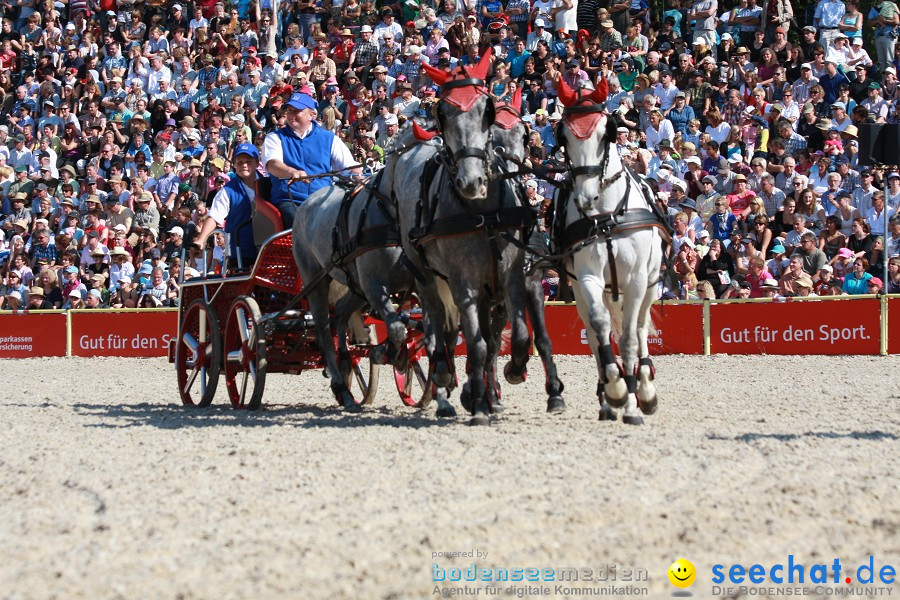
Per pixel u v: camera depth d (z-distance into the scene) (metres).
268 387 16.95
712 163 24.30
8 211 30.16
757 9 29.33
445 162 10.89
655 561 6.54
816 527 7.20
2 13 38.53
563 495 7.92
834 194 22.78
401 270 12.28
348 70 30.39
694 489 8.09
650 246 10.95
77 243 27.92
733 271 22.34
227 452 9.96
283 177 14.27
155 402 15.41
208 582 6.21
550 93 27.61
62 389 17.80
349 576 6.31
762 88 26.44
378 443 10.23
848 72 26.73
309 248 13.50
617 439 10.19
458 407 13.88
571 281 11.64
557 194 11.53
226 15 34.75
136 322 24.30
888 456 9.30
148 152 30.17
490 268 11.23
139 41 35.12
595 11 29.95
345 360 13.75
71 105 33.34
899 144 17.92
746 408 13.16
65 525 7.45
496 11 30.81
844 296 20.30
